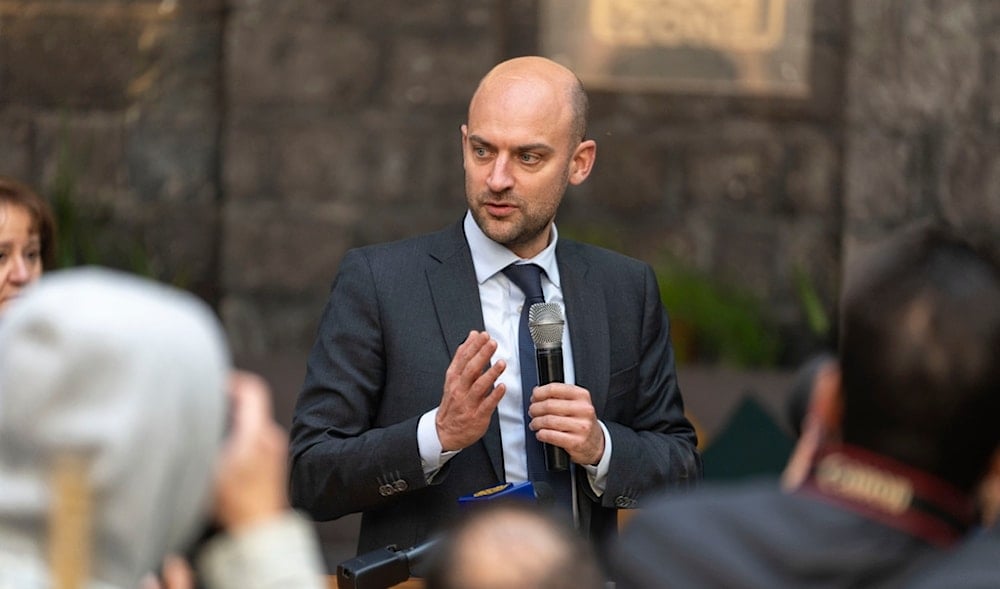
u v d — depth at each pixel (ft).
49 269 30.68
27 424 11.89
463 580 11.53
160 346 12.01
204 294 64.95
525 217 27.12
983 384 13.00
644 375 29.14
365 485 26.53
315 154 63.10
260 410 13.39
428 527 27.12
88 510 11.91
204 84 64.69
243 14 62.54
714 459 41.63
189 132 64.75
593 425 26.00
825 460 13.65
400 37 62.75
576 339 28.25
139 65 64.54
